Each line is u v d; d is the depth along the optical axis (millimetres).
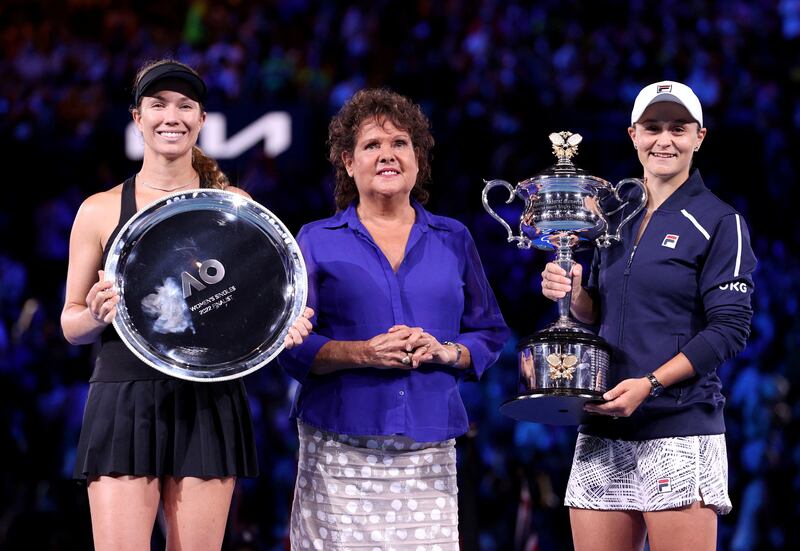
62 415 15602
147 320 5910
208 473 5930
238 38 22109
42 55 21531
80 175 20406
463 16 22016
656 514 6426
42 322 17688
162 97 6094
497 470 14289
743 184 19969
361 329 6480
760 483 15188
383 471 6508
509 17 21797
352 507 6484
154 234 5992
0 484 15000
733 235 6465
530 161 19250
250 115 19469
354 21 22172
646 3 22562
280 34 22281
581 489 6715
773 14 22438
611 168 19297
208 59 21125
